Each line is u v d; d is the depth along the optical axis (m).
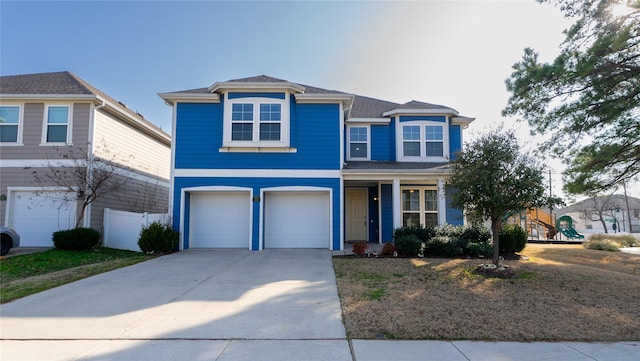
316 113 13.67
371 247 13.81
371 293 6.98
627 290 7.39
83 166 13.44
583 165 11.49
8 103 13.80
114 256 11.93
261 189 13.31
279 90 13.34
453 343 4.62
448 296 6.77
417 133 15.62
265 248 13.46
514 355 4.27
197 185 13.31
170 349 4.40
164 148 20.05
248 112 13.40
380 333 4.94
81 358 4.13
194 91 13.89
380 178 13.52
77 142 13.66
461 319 5.49
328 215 13.61
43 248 13.05
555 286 7.67
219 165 13.38
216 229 13.57
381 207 15.74
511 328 5.14
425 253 11.81
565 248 15.77
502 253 11.95
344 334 4.91
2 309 6.04
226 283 7.93
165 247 12.32
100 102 13.97
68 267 10.05
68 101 13.77
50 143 13.64
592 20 10.56
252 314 5.78
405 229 12.70
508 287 7.53
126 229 13.61
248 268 9.63
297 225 13.62
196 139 13.47
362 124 16.06
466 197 8.94
